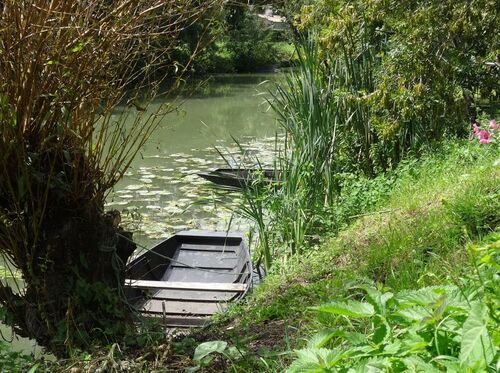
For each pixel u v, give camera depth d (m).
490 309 2.92
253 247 10.59
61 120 5.29
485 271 3.45
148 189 14.66
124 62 5.52
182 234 10.85
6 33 4.99
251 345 5.16
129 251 5.92
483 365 2.69
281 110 12.14
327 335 3.25
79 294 5.38
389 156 11.92
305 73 11.18
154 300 8.44
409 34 10.86
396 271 6.12
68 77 5.16
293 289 6.44
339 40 11.72
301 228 9.28
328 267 7.33
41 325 5.45
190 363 4.57
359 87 12.08
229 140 21.69
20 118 5.11
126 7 5.27
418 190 9.05
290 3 12.37
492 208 6.75
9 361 4.80
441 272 5.58
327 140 10.89
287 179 10.33
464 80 11.74
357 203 9.95
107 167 5.79
